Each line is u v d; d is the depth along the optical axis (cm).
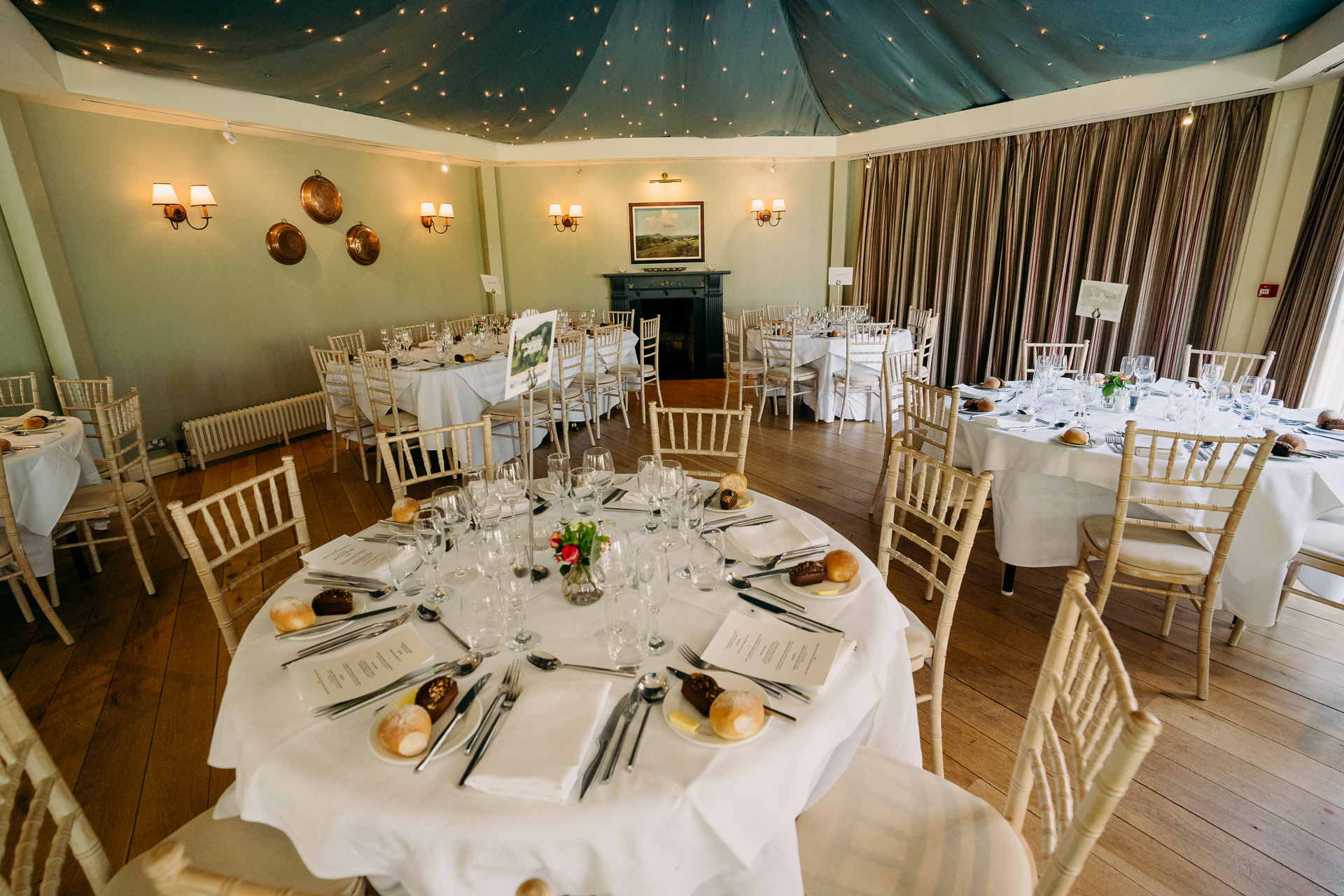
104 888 111
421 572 154
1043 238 595
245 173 518
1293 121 438
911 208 691
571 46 496
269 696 113
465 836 86
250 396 538
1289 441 225
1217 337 488
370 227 630
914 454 189
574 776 92
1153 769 188
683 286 776
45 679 240
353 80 482
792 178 766
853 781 129
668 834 89
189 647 260
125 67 410
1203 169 481
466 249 751
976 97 563
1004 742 200
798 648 120
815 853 114
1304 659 236
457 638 129
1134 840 166
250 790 99
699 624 131
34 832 111
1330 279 399
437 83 517
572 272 781
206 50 393
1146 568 219
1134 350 537
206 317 502
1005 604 278
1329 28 361
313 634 129
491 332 621
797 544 161
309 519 386
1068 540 265
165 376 482
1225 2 363
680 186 763
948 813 122
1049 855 104
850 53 517
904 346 567
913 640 171
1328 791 179
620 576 133
